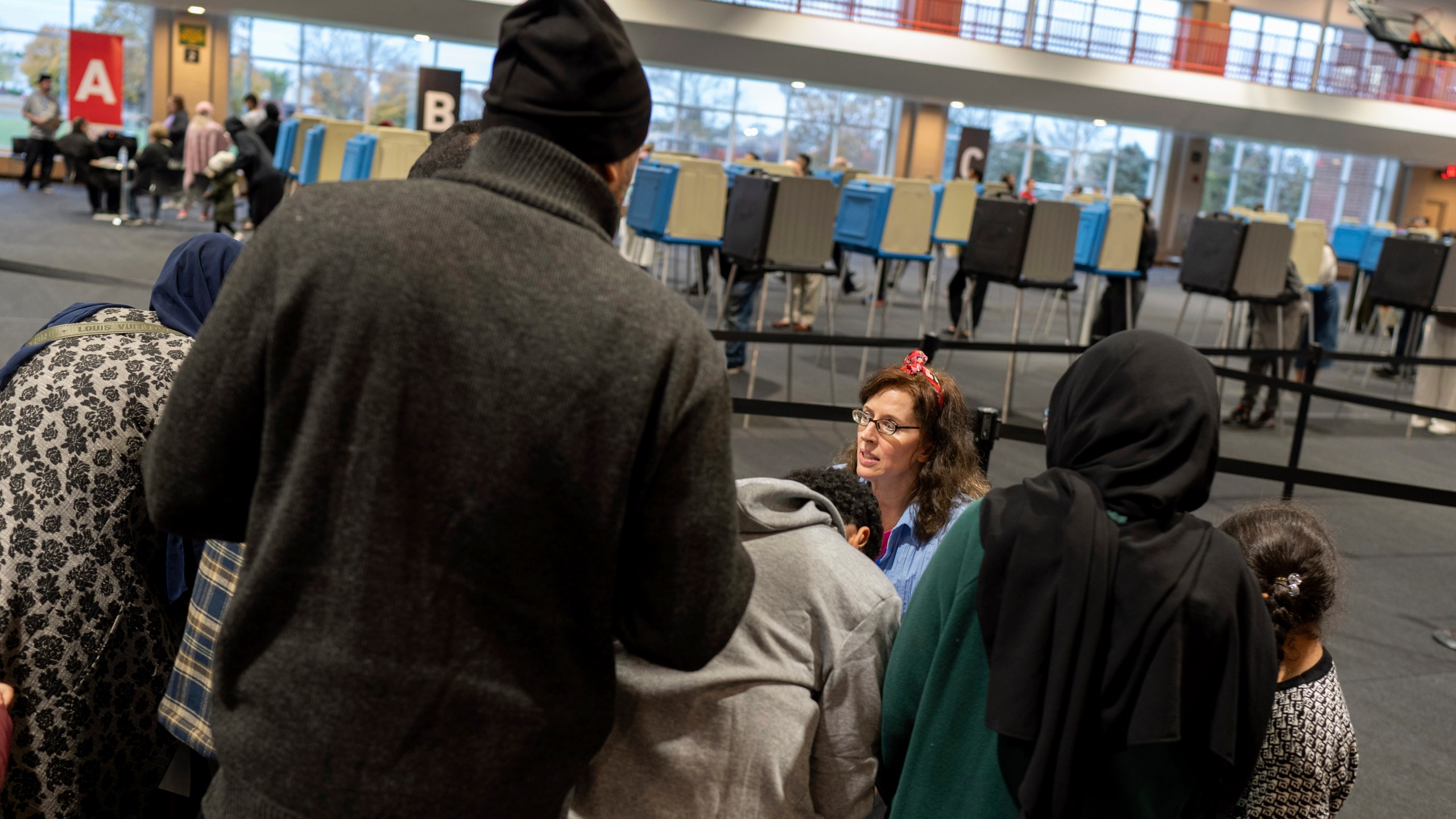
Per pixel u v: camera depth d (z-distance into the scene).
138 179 11.91
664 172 6.21
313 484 0.90
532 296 0.90
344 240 0.90
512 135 0.97
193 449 0.94
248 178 10.59
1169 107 20.41
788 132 21.16
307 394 0.91
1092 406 1.24
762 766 1.22
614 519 0.92
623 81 0.99
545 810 0.99
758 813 1.22
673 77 20.25
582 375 0.89
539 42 0.97
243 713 0.94
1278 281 6.80
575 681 0.97
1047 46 19.45
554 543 0.92
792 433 5.54
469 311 0.88
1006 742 1.18
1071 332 10.47
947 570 1.26
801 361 7.50
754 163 9.55
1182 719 1.15
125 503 1.51
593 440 0.90
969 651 1.23
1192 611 1.13
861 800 1.32
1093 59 19.47
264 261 0.92
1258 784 1.52
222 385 0.93
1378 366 9.68
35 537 1.46
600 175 1.03
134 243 10.03
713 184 6.23
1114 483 1.19
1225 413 7.54
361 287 0.88
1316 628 1.56
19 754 1.47
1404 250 7.33
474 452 0.89
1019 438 3.43
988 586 1.19
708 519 0.95
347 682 0.90
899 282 13.51
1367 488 3.72
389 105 18.84
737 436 5.35
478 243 0.90
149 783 1.60
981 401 6.88
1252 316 7.16
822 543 1.32
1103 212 7.83
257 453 0.96
